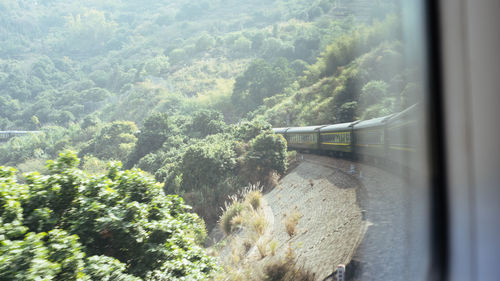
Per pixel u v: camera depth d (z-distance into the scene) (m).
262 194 20.28
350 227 8.93
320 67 56.03
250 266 10.98
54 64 130.50
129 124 49.22
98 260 5.55
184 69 131.12
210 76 122.19
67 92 105.62
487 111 1.68
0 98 77.94
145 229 7.77
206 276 8.76
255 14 173.62
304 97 48.03
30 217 5.54
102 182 7.18
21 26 151.00
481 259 1.68
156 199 8.53
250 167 22.44
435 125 1.91
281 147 23.36
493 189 1.68
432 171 1.90
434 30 1.89
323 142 21.28
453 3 1.78
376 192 8.21
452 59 1.79
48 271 4.29
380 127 11.09
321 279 7.86
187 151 23.16
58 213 6.35
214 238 16.11
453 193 1.79
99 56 162.50
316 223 12.71
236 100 82.62
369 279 4.78
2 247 4.19
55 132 54.69
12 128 70.44
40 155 37.78
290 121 44.16
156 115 39.78
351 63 33.19
